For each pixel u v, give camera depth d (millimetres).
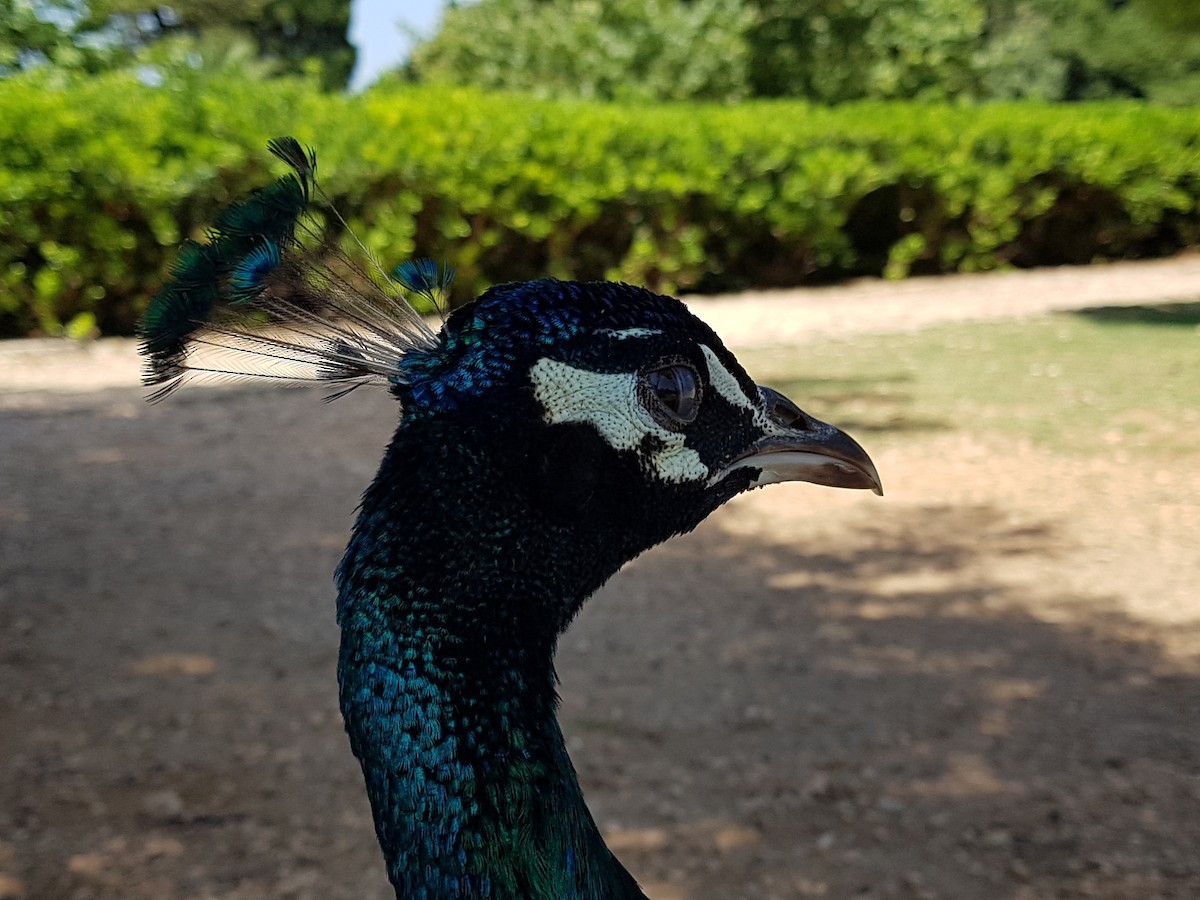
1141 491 931
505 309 253
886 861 497
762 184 1835
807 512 919
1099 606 736
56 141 1414
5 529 867
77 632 704
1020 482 958
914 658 674
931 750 579
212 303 258
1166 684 637
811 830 519
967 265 2059
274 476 998
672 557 835
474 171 1603
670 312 269
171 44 1823
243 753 578
